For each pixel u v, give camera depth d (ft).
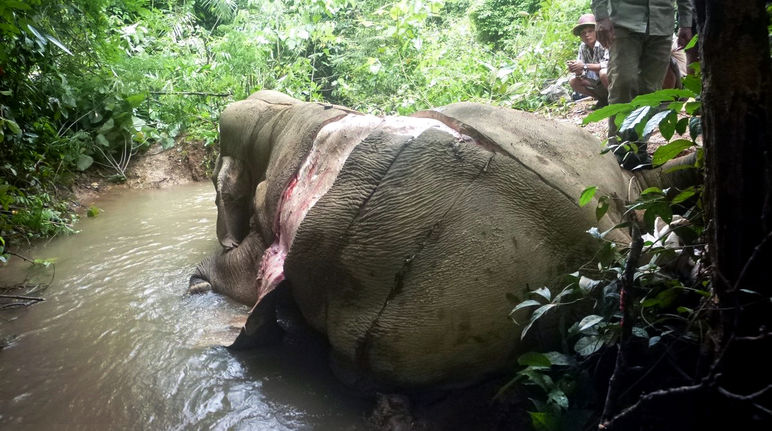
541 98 26.91
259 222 14.64
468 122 10.28
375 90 34.63
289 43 35.42
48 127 24.64
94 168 27.86
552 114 24.25
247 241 15.21
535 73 28.40
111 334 13.32
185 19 41.81
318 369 11.53
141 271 17.11
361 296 9.86
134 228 21.40
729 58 6.05
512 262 9.32
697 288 8.86
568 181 10.02
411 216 9.59
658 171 12.87
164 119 30.66
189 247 19.12
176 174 29.09
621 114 8.64
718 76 6.17
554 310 9.50
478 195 9.53
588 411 8.41
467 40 41.34
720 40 6.03
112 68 28.76
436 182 9.66
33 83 24.30
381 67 33.19
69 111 27.45
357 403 10.44
